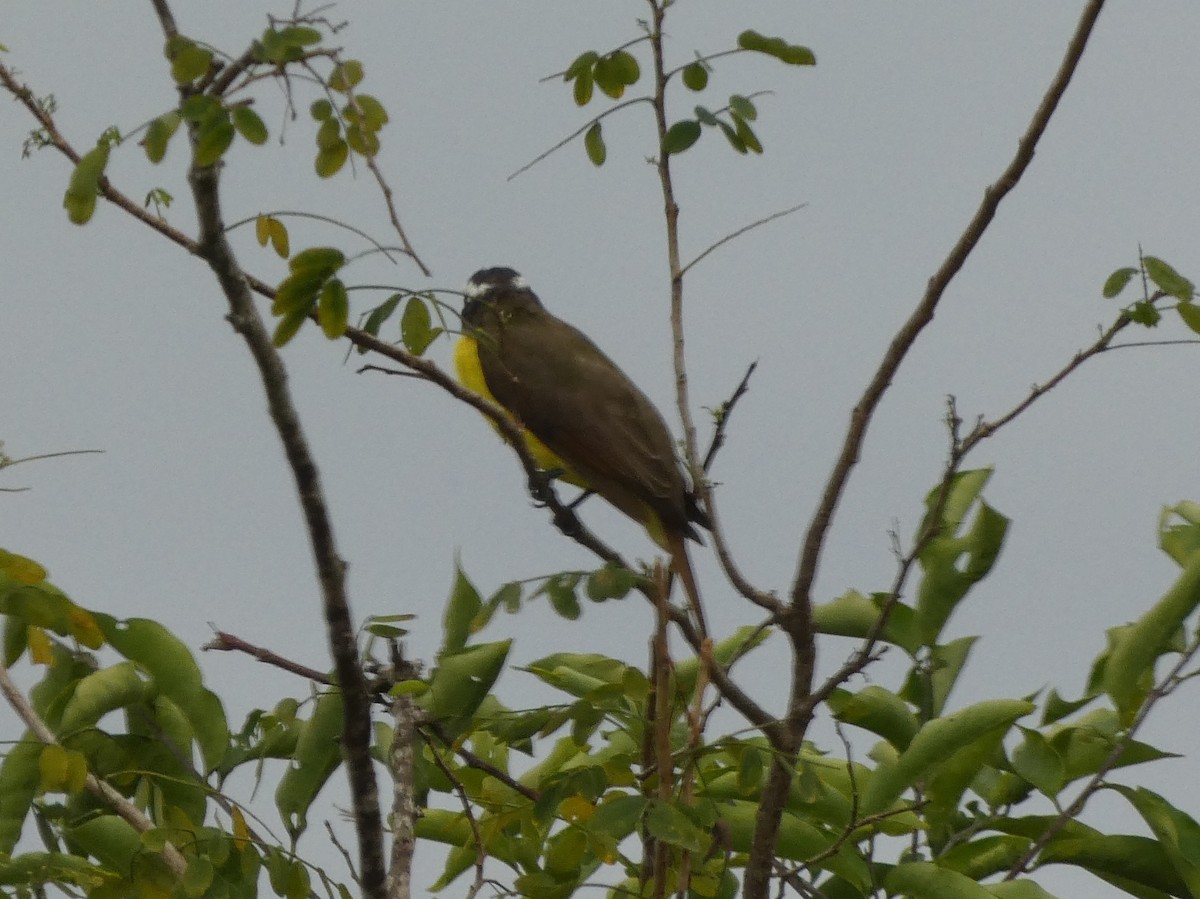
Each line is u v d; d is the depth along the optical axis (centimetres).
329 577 716
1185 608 999
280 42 598
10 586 835
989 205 809
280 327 667
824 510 849
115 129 629
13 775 908
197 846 816
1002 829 1012
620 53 913
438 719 883
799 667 855
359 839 755
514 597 751
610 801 762
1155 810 948
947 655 1073
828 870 962
